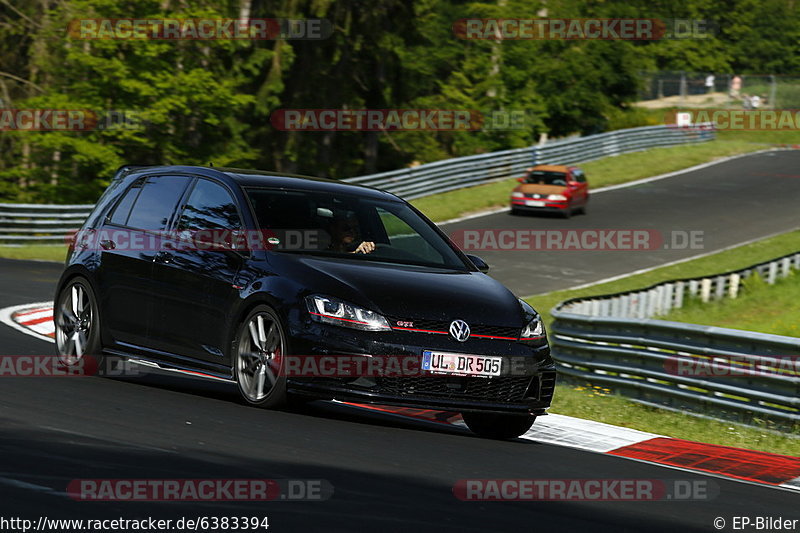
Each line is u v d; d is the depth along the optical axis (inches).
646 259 3850.9
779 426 1249.4
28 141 5659.5
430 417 1122.7
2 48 6284.5
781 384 1254.3
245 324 986.7
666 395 1411.2
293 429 876.6
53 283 2450.8
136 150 6141.7
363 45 6988.2
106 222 1176.8
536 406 1002.1
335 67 7017.7
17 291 2198.6
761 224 4650.6
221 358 1011.3
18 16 6215.6
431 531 588.7
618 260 3809.1
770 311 2847.0
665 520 685.9
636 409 1398.9
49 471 643.5
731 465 968.3
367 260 1036.5
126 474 654.5
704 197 5275.6
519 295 3134.8
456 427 1080.2
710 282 2960.1
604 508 701.9
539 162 5634.8
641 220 4633.4
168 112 5935.0
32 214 3823.8
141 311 1093.8
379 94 7268.7
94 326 1143.6
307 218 1056.2
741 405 1300.4
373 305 942.4
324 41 6791.3
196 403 981.2
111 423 829.2
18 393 945.5
